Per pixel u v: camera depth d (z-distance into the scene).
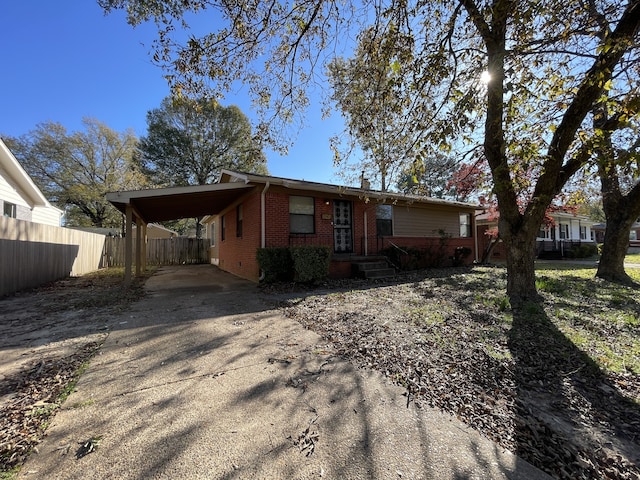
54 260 9.57
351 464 1.70
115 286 8.41
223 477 1.61
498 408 2.26
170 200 8.84
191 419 2.14
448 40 4.04
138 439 1.92
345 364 3.07
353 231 10.51
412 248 11.50
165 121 23.81
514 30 4.06
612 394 2.44
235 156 24.73
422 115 4.41
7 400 2.41
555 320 4.30
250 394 2.48
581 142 3.92
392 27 3.77
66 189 24.44
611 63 3.52
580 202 5.68
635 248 26.25
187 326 4.43
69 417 2.17
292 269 8.30
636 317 4.36
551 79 3.52
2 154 10.15
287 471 1.65
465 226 14.74
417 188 6.32
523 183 4.80
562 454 1.79
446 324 4.21
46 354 3.38
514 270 5.62
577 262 15.45
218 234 15.55
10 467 1.68
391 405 2.31
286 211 9.15
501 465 1.69
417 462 1.71
